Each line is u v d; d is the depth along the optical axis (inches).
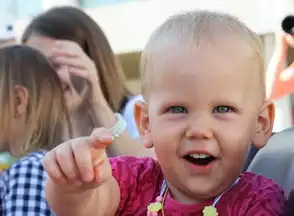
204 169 44.7
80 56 87.1
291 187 50.3
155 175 51.8
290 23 74.7
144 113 49.1
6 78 71.6
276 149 56.5
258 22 150.9
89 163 36.8
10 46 76.3
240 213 45.8
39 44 88.8
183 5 180.4
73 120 86.4
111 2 198.7
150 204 48.6
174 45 46.0
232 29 47.0
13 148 69.6
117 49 191.6
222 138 44.1
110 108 90.7
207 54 44.9
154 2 188.2
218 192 45.9
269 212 45.3
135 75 184.2
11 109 70.6
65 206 42.5
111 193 49.0
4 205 62.5
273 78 96.7
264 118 48.2
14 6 206.2
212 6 168.9
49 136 72.4
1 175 65.0
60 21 90.4
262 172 55.7
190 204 47.1
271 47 139.9
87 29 92.7
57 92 75.9
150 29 188.2
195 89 44.4
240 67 45.3
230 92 44.6
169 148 45.3
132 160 53.9
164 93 45.7
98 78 90.6
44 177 63.7
